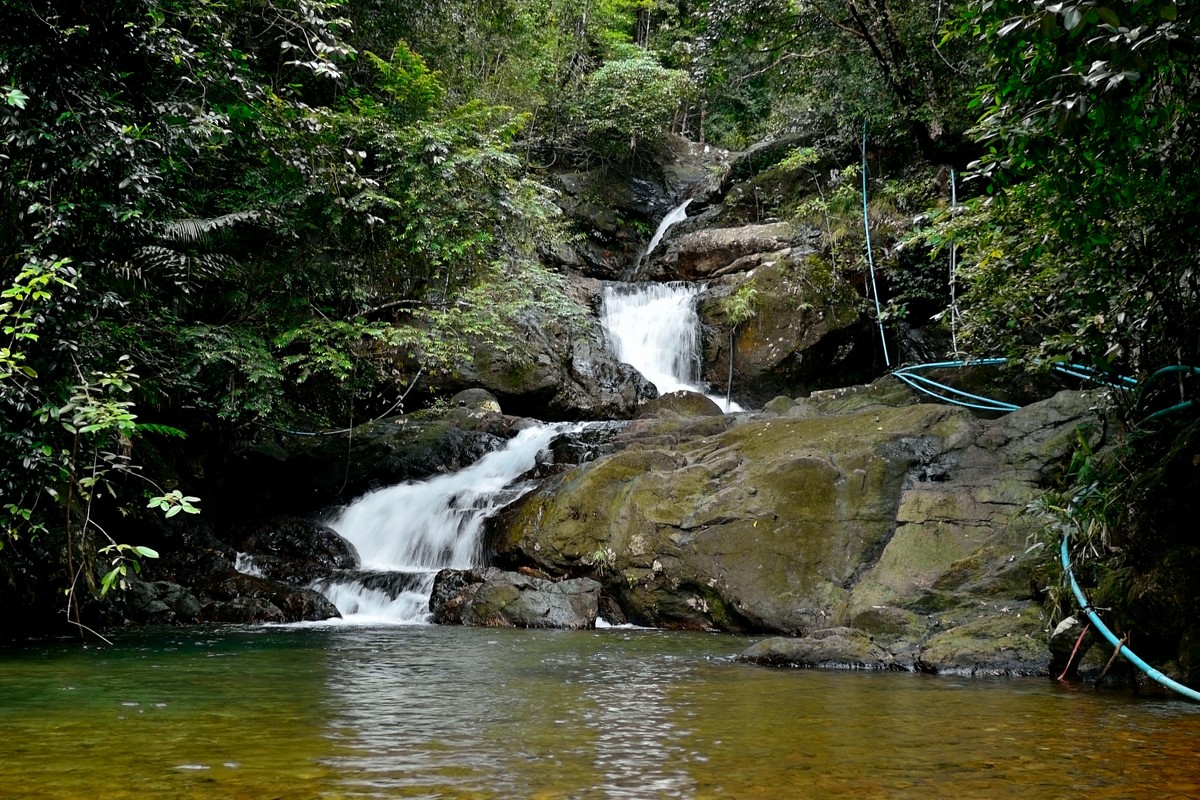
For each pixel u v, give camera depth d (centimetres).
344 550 1284
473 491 1291
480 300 1291
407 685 613
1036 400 1321
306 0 919
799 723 487
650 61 2581
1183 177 582
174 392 1155
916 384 1393
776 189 2162
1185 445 637
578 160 2572
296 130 1058
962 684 626
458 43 1931
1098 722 491
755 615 932
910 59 1638
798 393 1808
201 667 693
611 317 2006
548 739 445
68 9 738
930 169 1834
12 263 712
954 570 820
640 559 1018
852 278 1853
